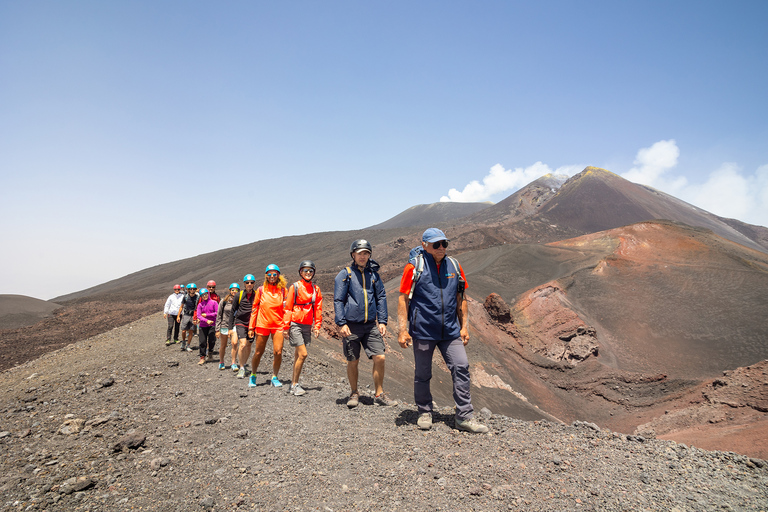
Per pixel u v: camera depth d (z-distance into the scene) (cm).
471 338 4194
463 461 342
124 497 298
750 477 302
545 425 443
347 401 587
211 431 460
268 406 562
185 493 305
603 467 323
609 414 3388
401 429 445
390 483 308
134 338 1473
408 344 461
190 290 1142
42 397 655
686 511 250
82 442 423
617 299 5581
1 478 322
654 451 358
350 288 562
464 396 429
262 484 316
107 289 15425
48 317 6619
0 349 4203
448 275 443
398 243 13312
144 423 495
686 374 4038
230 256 17550
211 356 999
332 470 338
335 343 2030
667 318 5109
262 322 681
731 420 1941
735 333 4600
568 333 4588
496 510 261
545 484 294
